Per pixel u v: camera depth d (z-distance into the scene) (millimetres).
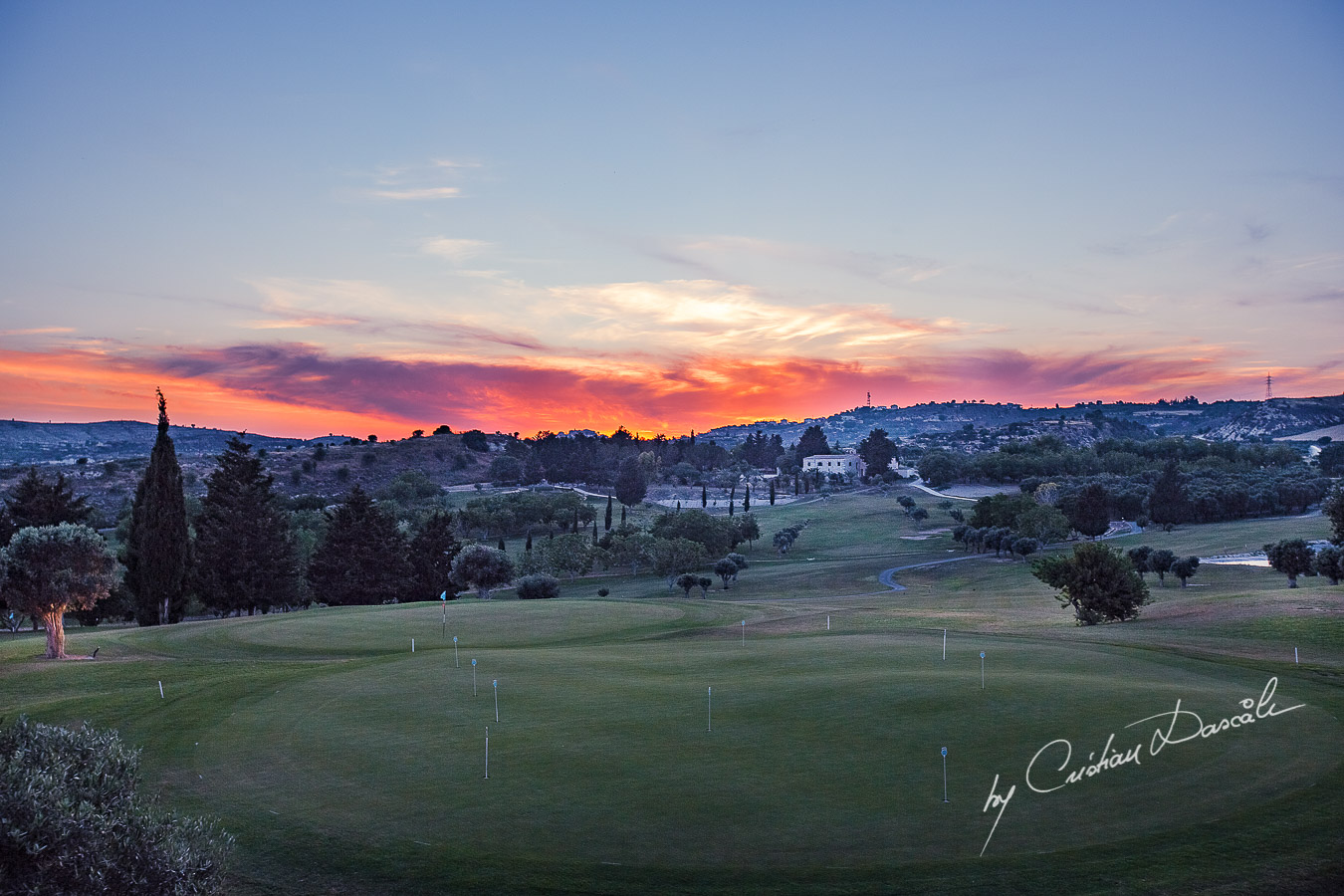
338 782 22172
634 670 36656
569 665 38000
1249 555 117375
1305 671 33844
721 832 18328
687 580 111625
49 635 47688
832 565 138375
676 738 25109
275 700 31562
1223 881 16141
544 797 20500
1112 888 15906
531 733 25969
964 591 102688
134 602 81625
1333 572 69625
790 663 37594
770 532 196750
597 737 25391
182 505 79188
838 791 20469
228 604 97312
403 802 20531
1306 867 16609
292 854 18078
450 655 41469
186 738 27000
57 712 31328
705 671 36281
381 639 52969
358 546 107062
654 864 17016
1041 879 16219
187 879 15266
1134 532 165500
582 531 191875
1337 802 19500
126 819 15523
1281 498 181125
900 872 16516
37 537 47000
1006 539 134875
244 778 22875
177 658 47219
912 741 24125
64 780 15312
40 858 13891
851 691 30125
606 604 70500
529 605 69375
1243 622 49031
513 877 16734
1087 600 59094
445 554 119750
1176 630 49062
